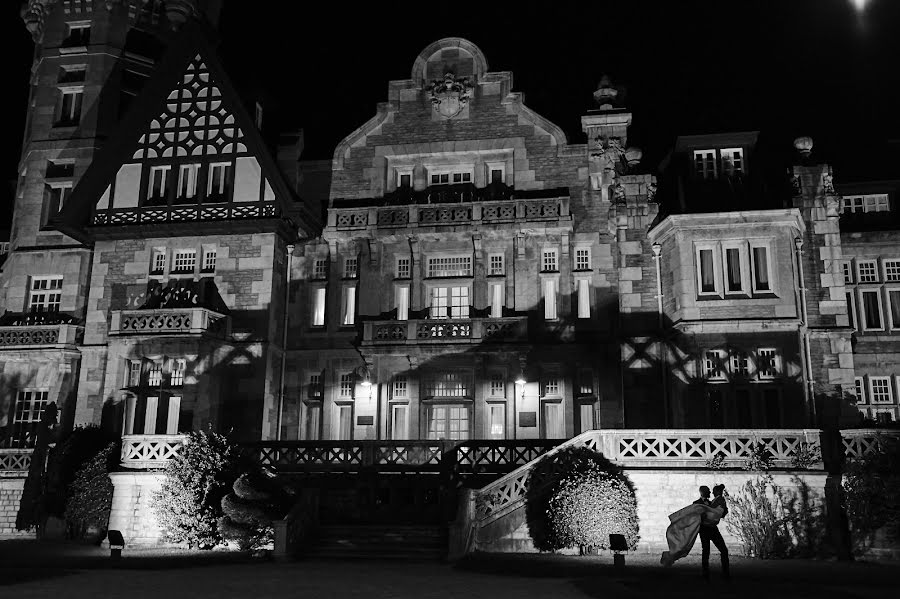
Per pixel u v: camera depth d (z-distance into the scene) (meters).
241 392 28.80
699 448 20.61
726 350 24.66
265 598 11.95
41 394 30.61
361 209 30.56
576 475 19.45
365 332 29.16
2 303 32.06
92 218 30.88
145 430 28.50
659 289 26.16
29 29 35.50
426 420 29.16
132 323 28.41
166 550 20.84
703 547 14.24
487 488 20.52
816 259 25.95
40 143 32.84
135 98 31.70
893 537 18.17
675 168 27.64
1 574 15.07
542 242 30.06
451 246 30.41
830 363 25.20
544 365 29.11
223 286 29.84
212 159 30.83
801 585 13.44
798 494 19.16
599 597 12.10
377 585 13.51
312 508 20.64
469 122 31.48
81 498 23.89
